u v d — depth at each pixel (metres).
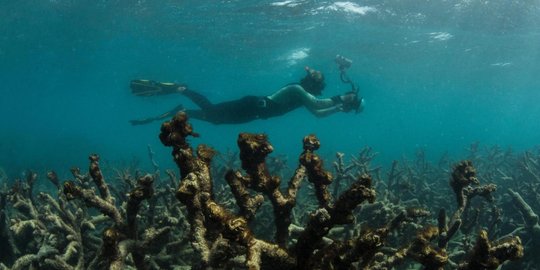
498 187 11.06
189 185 2.34
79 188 2.87
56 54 34.97
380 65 36.12
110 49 31.95
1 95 75.69
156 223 4.45
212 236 2.57
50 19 24.16
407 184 7.67
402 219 3.36
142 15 22.47
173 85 8.67
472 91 55.97
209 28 24.25
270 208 6.00
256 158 2.74
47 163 26.89
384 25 22.84
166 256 3.96
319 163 2.78
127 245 2.91
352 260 2.14
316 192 2.82
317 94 8.15
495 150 16.80
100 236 5.03
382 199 6.94
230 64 35.75
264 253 2.06
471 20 21.53
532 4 18.52
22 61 38.81
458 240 6.04
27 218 4.84
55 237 4.09
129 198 2.84
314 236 2.17
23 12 22.91
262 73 40.50
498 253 2.27
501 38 25.61
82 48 32.12
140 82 8.57
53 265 3.43
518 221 7.97
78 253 3.76
